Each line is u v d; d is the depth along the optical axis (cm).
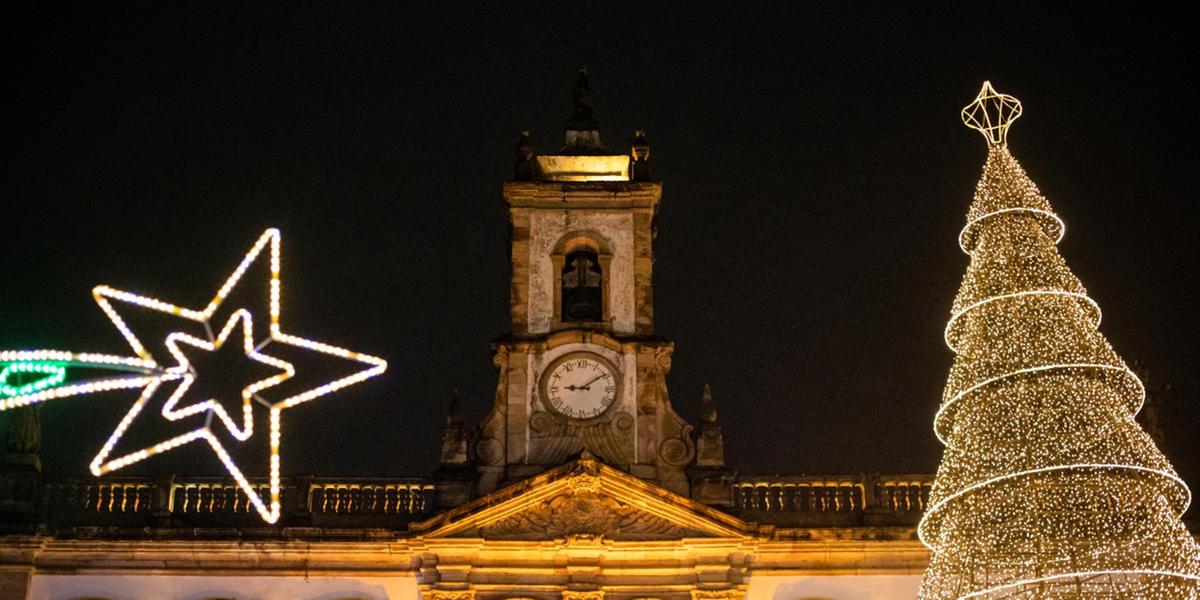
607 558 3672
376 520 3766
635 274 3981
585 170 4150
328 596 3678
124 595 3656
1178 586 3008
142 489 3797
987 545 3058
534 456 3788
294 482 3800
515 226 4031
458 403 3862
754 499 3819
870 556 3728
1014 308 3184
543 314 3941
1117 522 3012
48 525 3669
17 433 3781
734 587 3644
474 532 3656
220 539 3694
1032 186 3325
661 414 3834
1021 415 3088
